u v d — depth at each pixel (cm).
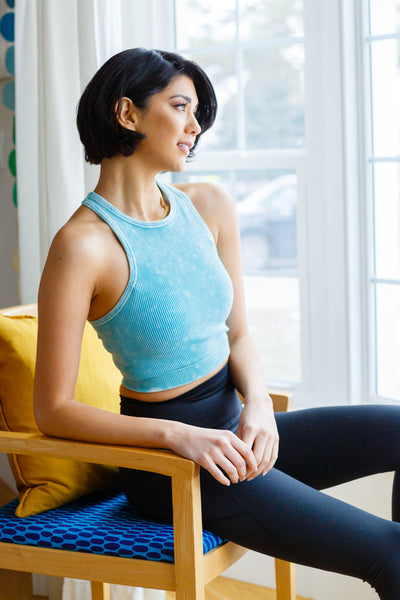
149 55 157
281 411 187
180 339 156
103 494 180
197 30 262
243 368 172
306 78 241
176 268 158
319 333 247
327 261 241
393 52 229
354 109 231
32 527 161
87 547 154
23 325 184
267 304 264
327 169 234
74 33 235
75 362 152
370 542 140
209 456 142
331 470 167
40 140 239
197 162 267
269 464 153
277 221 257
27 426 177
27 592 250
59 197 237
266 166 254
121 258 154
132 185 161
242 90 257
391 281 234
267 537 147
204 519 154
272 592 248
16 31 245
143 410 160
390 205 236
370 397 240
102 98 155
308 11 238
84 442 151
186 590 145
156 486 158
